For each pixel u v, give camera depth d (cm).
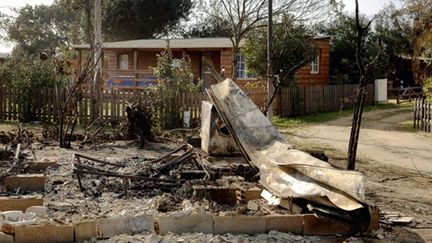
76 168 788
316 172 654
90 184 779
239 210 638
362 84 799
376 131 1772
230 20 2703
